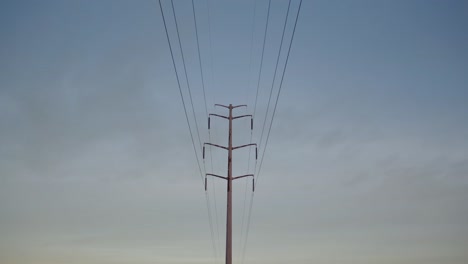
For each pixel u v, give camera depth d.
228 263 52.91
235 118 57.41
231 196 55.47
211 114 56.78
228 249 53.31
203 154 55.97
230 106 57.50
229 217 54.62
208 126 56.12
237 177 56.25
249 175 56.53
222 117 57.25
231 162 56.44
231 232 54.06
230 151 56.59
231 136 56.75
